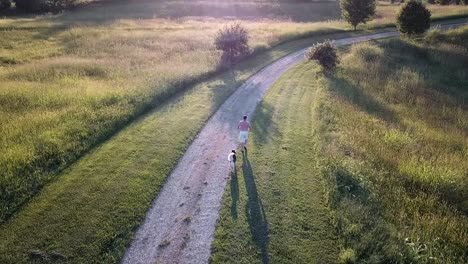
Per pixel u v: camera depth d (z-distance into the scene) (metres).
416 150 17.36
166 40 41.28
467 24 51.72
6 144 15.13
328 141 17.45
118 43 39.59
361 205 12.26
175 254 10.43
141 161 15.28
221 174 14.80
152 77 26.61
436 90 31.03
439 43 42.97
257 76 30.55
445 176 14.52
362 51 38.94
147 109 21.19
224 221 11.89
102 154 15.62
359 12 48.84
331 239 11.29
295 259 10.41
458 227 11.74
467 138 20.59
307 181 14.55
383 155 16.38
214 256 10.35
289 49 41.03
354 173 14.18
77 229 11.12
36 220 11.38
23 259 9.90
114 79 26.56
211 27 51.41
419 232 11.27
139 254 10.38
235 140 18.08
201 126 19.50
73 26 48.31
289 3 78.69
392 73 34.06
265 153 16.77
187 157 16.09
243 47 34.34
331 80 29.23
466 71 36.88
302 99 25.08
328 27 51.72
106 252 10.38
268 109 22.73
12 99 20.55
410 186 14.25
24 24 47.06
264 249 10.73
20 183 12.93
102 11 64.00
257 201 13.05
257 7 72.69
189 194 13.31
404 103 26.47
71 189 13.03
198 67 30.09
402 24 45.00
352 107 22.91
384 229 11.17
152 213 12.15
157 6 70.25
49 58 33.44
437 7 66.50
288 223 11.94
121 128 18.42
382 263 10.01
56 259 10.00
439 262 10.05
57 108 19.92
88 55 34.59
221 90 25.81
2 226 11.03
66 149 15.42
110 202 12.45
